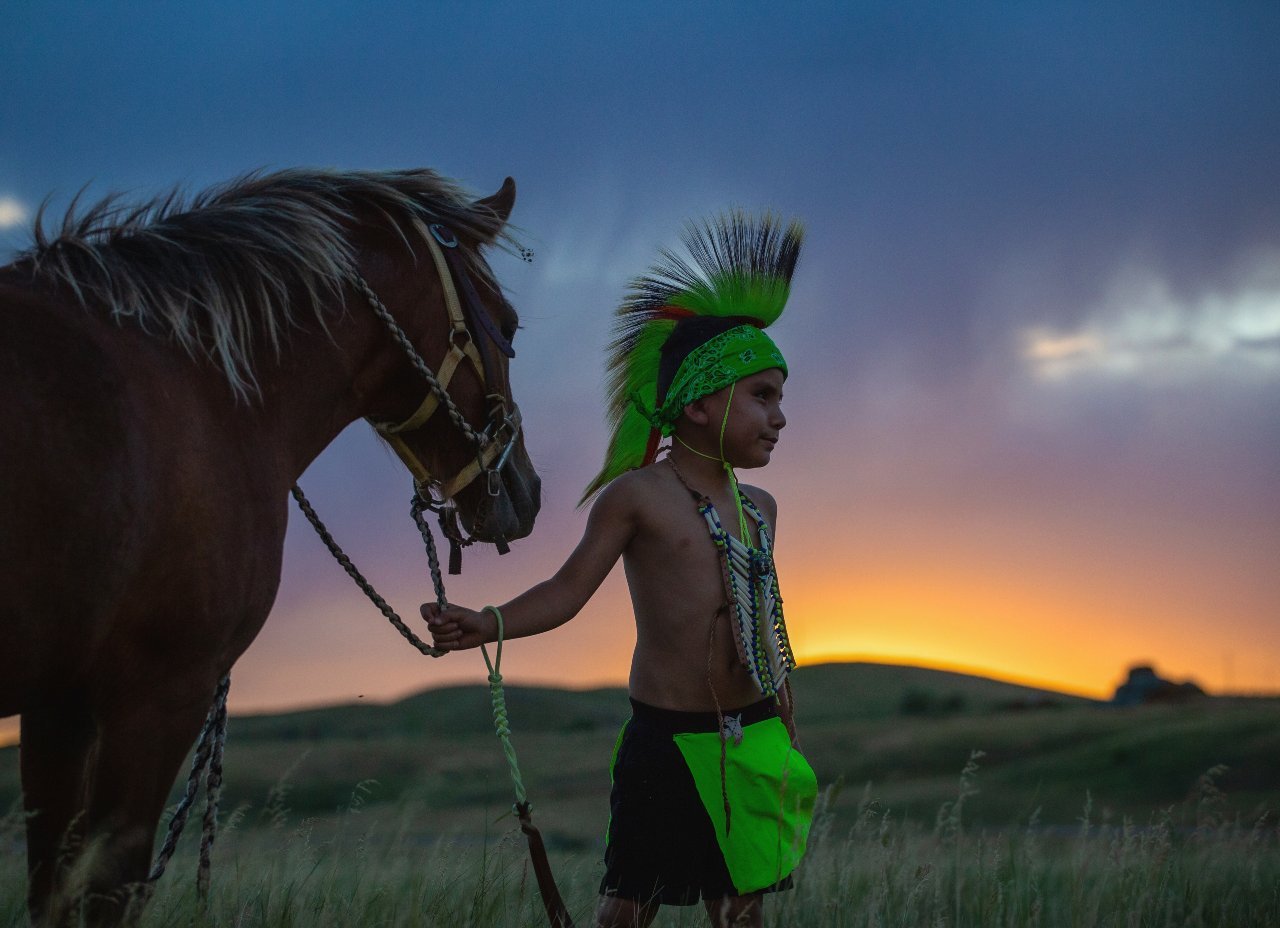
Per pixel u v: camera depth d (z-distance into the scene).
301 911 3.88
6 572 2.32
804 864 4.52
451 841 4.73
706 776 3.32
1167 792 27.91
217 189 3.38
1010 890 4.66
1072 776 31.41
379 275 3.44
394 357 3.48
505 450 3.61
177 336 2.88
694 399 3.48
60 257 2.79
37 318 2.57
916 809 24.84
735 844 3.30
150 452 2.62
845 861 4.68
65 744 2.94
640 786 3.35
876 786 33.84
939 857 5.27
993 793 29.48
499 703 3.22
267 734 73.19
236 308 3.02
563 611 3.33
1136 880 4.58
